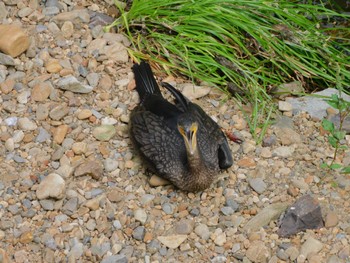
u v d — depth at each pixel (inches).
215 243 303.1
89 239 301.9
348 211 318.0
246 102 368.8
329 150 347.6
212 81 371.9
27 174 320.8
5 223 302.4
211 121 340.5
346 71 382.3
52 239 299.4
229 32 384.2
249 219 312.8
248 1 385.4
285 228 307.9
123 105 354.3
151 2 386.0
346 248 302.4
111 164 327.9
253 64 381.1
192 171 312.3
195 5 382.0
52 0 389.7
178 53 376.8
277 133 352.2
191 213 313.3
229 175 330.0
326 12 406.0
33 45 366.6
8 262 288.2
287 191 324.8
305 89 388.2
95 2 400.5
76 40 376.2
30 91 350.3
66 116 344.5
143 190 321.7
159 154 321.1
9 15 380.5
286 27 385.7
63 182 312.7
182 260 297.4
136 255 298.2
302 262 296.7
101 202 312.5
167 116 333.7
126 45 382.6
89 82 359.3
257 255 297.9
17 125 338.0
